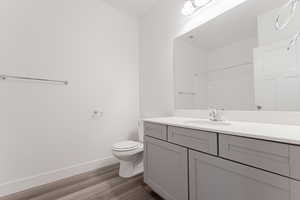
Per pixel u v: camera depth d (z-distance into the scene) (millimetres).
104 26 2170
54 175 1691
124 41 2398
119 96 2314
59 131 1752
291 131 789
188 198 1053
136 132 2510
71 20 1861
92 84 2035
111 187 1556
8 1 1454
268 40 1123
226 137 835
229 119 1359
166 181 1252
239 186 778
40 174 1605
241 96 1278
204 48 1561
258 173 701
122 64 2361
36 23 1609
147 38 2387
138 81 2553
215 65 1468
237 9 1301
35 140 1590
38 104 1615
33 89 1587
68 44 1834
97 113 2066
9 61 1455
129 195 1420
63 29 1795
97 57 2088
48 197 1383
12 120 1465
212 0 1477
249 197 737
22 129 1516
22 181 1494
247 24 1240
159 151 1343
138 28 2572
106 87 2174
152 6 2266
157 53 2186
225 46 1390
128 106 2422
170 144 1212
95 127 2053
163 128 1301
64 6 1810
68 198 1371
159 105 2152
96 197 1387
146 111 2395
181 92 1812
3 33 1425
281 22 1062
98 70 2094
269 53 1116
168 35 1998
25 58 1541
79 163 1896
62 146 1770
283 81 1046
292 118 1002
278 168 643
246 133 746
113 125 2238
